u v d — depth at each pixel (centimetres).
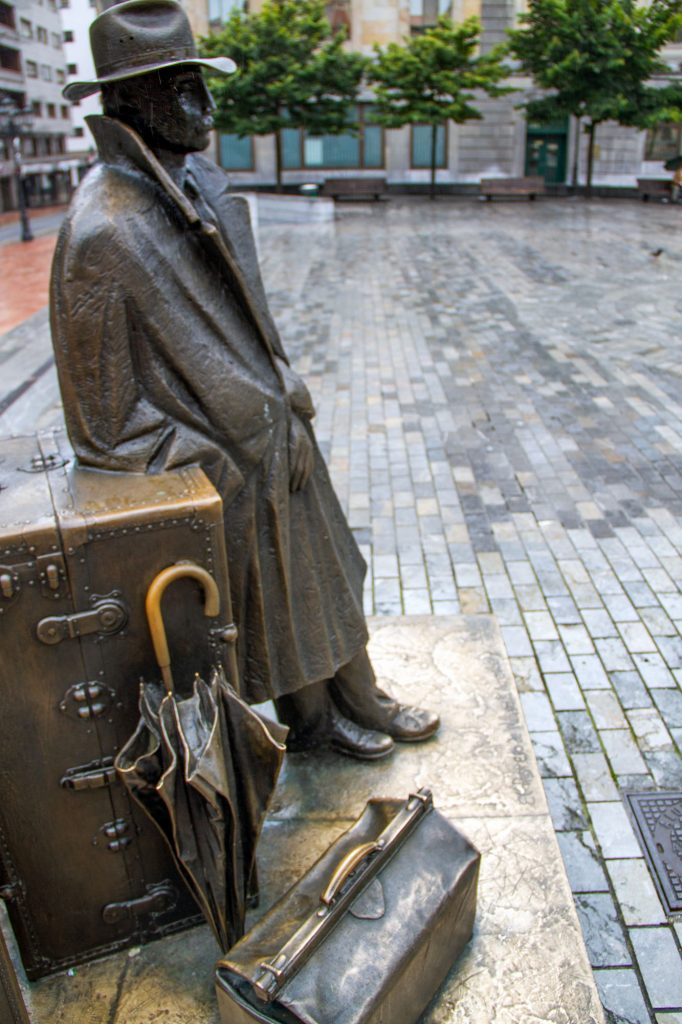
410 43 2545
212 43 2373
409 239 1927
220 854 221
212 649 230
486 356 1024
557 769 381
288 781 312
